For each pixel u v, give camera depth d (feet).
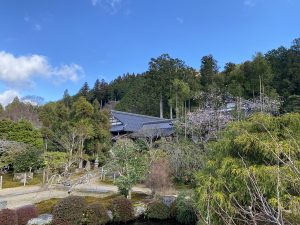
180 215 33.12
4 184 57.16
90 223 30.78
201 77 128.16
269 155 18.49
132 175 41.86
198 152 49.32
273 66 102.53
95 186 53.26
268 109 64.59
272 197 15.78
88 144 70.23
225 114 68.08
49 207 34.24
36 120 115.03
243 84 98.53
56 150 74.08
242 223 16.01
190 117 67.92
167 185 42.27
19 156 61.62
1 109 122.62
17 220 28.86
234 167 19.76
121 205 34.06
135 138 75.56
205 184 20.95
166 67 120.26
